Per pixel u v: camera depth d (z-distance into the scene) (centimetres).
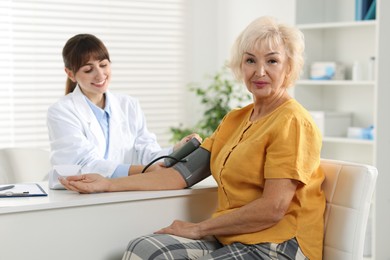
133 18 522
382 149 398
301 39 242
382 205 397
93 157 283
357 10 427
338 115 448
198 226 237
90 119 298
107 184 247
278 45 236
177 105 544
